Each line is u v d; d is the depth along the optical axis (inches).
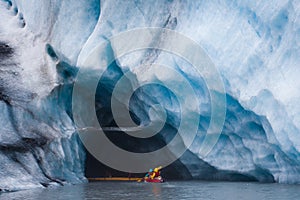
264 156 1696.6
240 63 1585.9
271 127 1578.5
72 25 1891.0
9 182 1546.5
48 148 1753.2
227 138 1833.2
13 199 1326.3
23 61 1959.9
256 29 1561.3
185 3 1748.3
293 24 1451.8
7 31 2132.1
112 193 1492.4
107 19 1815.9
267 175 1809.8
